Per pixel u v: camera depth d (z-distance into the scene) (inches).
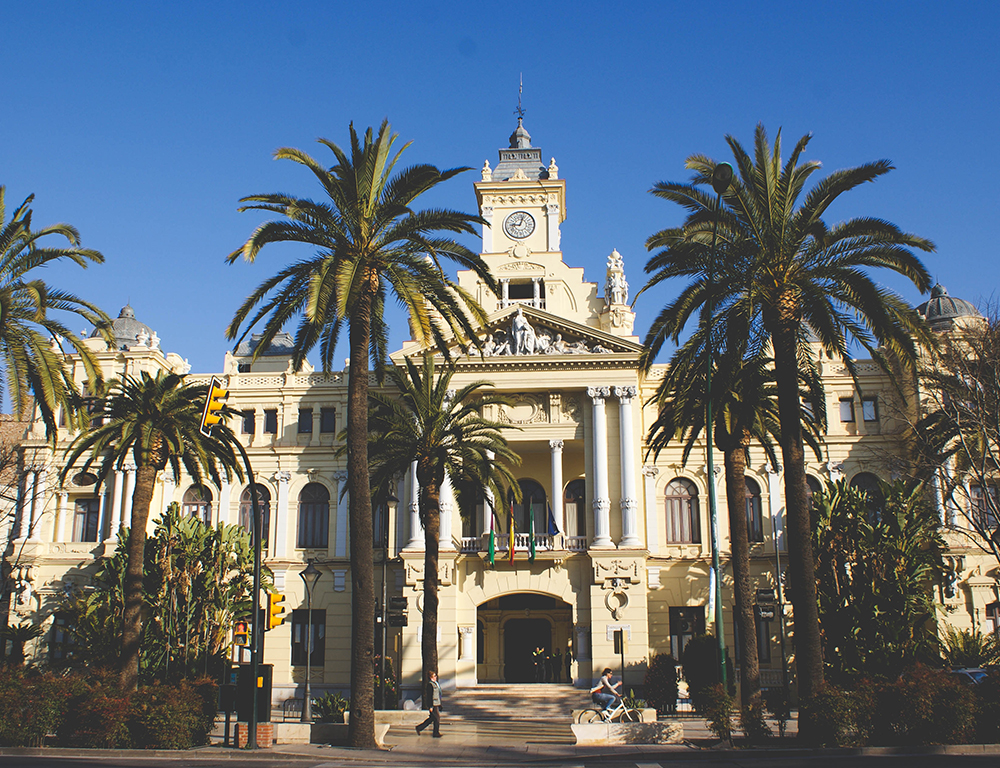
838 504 1990.7
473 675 2151.8
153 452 1685.5
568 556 2203.5
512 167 2691.9
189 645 1995.6
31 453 2439.7
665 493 2429.9
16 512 2410.2
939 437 1739.7
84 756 1135.6
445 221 1360.7
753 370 1439.5
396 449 1809.8
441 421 1814.7
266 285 1362.0
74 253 1405.0
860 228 1286.9
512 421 2310.5
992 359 1643.7
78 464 2461.9
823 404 1462.8
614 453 2253.9
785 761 1019.9
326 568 2393.0
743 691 1515.7
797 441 1291.8
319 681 2321.6
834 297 1302.9
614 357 2267.5
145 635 1968.5
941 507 2257.6
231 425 2514.8
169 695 1267.2
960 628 2174.0
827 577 1952.5
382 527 2378.2
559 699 2011.6
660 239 1381.6
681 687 1927.9
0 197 1357.0
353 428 1314.0
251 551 2155.5
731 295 1378.0
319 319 1202.0
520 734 1610.5
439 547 2198.6
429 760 1131.9
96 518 2469.2
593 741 1326.3
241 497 2482.8
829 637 1919.3
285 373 2536.9
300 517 2461.9
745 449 1711.4
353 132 1331.2
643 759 1105.4
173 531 2050.9
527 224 2544.3
